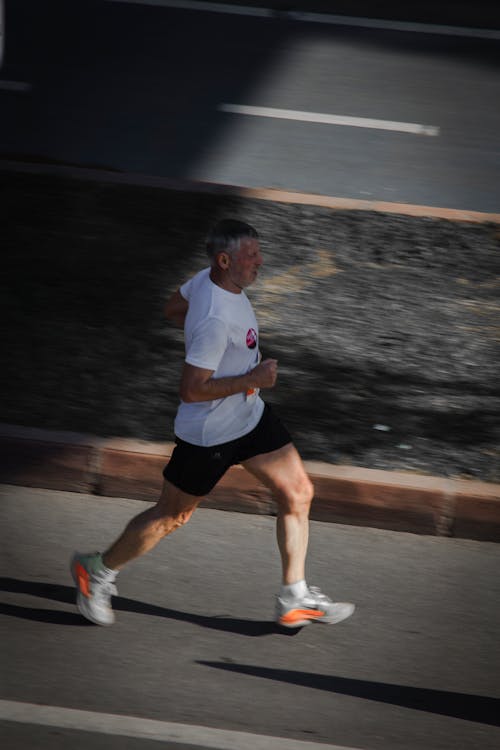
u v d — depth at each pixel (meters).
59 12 49.72
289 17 51.66
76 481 19.50
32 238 29.11
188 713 13.99
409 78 44.62
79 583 15.66
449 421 21.53
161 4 52.12
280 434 15.48
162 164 34.81
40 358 23.16
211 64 44.66
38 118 38.03
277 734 13.67
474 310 26.84
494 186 34.66
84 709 13.91
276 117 39.41
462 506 18.69
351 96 42.09
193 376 14.30
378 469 19.44
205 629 15.92
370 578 17.47
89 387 22.00
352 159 36.06
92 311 25.58
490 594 17.22
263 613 16.42
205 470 14.92
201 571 17.39
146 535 15.34
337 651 15.57
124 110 39.28
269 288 27.20
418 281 28.11
